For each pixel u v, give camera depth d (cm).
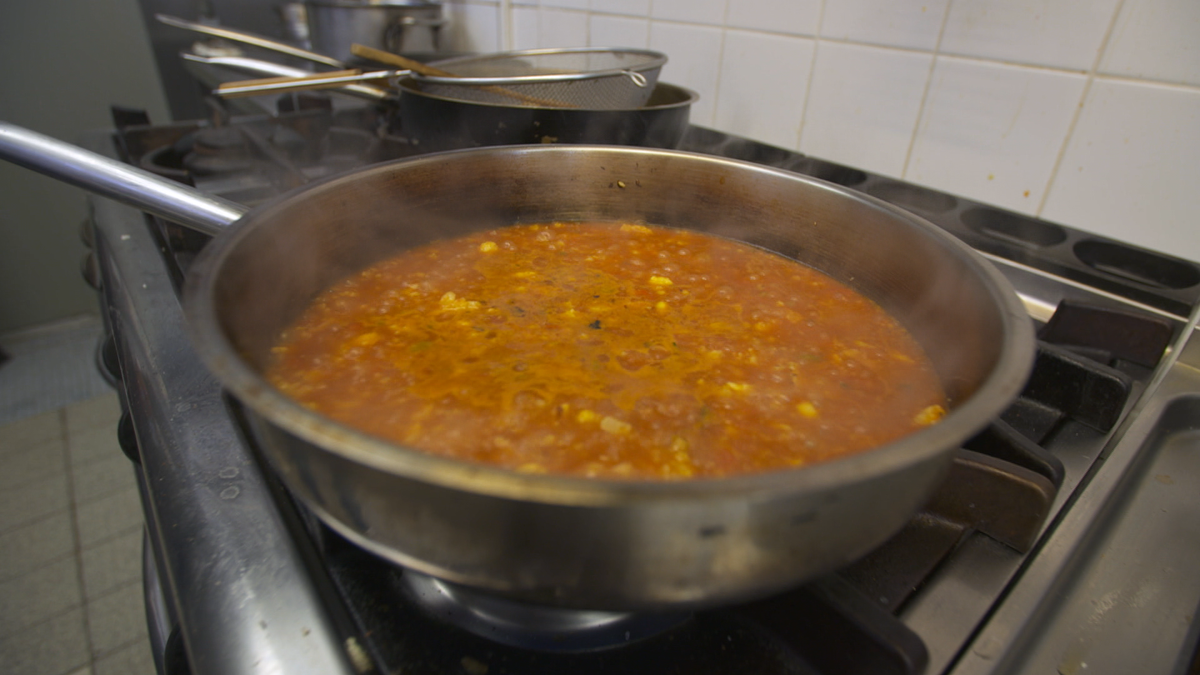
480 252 95
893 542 56
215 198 66
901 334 77
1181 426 76
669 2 142
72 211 263
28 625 153
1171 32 86
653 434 62
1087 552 58
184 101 275
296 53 143
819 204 88
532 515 36
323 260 79
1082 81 94
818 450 61
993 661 47
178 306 82
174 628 56
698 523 36
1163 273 94
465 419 62
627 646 48
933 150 112
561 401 65
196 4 259
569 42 169
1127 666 49
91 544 173
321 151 138
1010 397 41
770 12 125
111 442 207
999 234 107
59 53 245
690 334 79
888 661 43
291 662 43
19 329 269
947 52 105
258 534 51
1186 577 57
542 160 97
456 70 135
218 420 63
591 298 86
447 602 50
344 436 35
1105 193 97
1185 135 88
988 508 56
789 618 46
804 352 76
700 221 101
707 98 143
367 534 43
